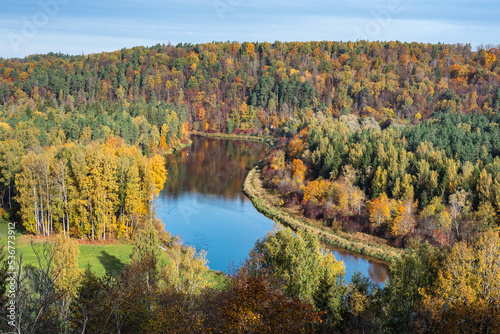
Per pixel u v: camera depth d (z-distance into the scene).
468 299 32.00
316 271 40.34
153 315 28.44
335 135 124.62
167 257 56.19
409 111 185.75
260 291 25.25
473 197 80.38
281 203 95.81
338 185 90.56
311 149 123.06
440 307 31.94
